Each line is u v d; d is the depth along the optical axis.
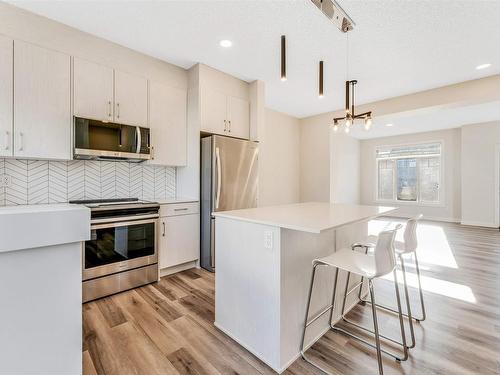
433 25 2.41
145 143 2.83
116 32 2.56
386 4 2.13
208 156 3.20
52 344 0.90
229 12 2.26
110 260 2.50
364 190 8.43
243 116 3.77
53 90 2.36
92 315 2.15
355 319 2.13
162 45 2.81
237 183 3.37
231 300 1.87
